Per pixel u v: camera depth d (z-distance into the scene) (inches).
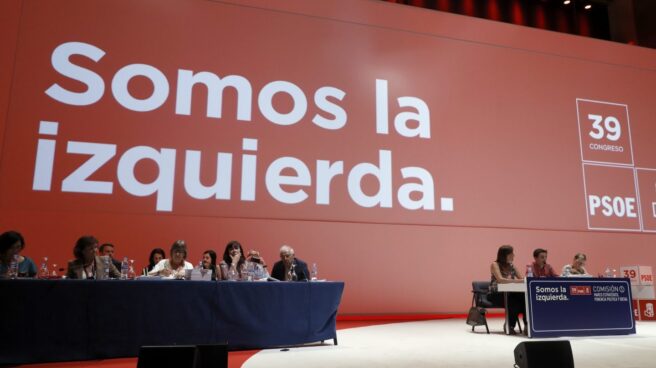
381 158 314.5
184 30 292.0
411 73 331.9
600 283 213.8
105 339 146.6
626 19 443.8
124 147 271.3
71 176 261.1
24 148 257.1
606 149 366.9
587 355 157.8
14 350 138.6
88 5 278.4
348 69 319.0
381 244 304.7
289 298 169.6
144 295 151.2
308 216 294.5
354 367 134.2
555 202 345.1
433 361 144.3
